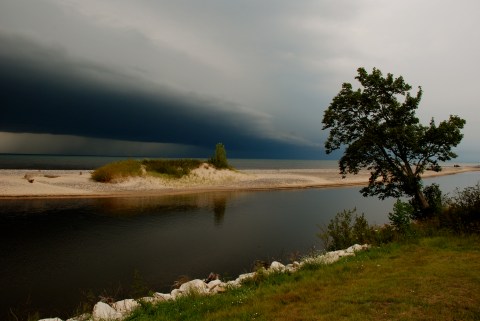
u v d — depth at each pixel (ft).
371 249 40.83
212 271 54.34
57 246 65.36
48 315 38.24
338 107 70.13
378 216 107.04
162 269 54.90
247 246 69.26
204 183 185.68
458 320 20.38
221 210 111.34
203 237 76.02
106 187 151.12
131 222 88.79
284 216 103.96
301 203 132.57
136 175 170.09
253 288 31.96
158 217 96.32
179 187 169.27
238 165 573.33
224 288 33.55
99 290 45.80
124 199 127.24
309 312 23.22
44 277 49.96
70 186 145.07
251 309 24.80
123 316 28.19
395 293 25.13
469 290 24.76
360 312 22.39
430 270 30.01
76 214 95.61
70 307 40.40
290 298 26.43
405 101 67.26
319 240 75.00
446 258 33.68
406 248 39.19
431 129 64.28
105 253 62.39
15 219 86.02
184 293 33.32
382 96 67.92
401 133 61.93
